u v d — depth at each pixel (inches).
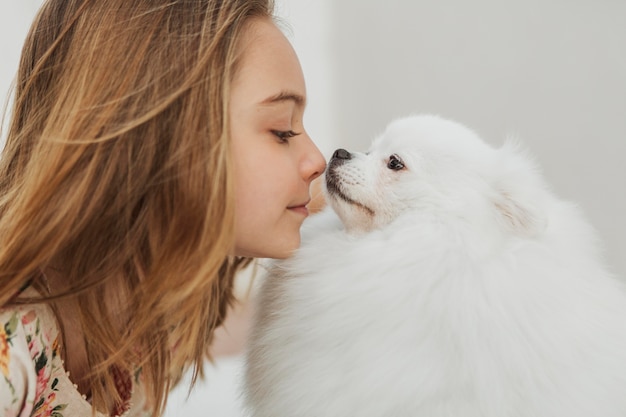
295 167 50.3
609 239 98.7
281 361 57.3
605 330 53.5
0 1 98.2
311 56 122.6
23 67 51.1
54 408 47.1
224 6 48.2
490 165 61.1
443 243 55.9
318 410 54.4
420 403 51.2
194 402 76.9
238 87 47.4
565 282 54.5
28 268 42.9
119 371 51.2
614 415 50.9
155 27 46.0
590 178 101.1
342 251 60.0
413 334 52.6
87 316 46.4
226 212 44.8
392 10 116.0
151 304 45.4
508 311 52.1
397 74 118.2
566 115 102.7
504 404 50.3
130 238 45.0
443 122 66.8
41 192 43.1
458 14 110.8
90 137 43.4
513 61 107.0
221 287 64.9
